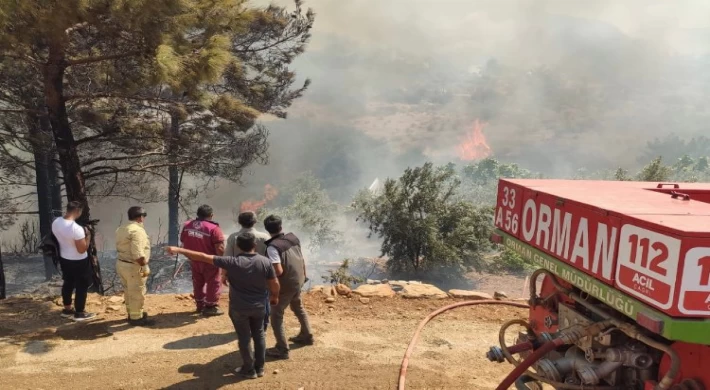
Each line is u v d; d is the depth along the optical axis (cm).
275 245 584
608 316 365
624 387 371
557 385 389
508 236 487
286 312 759
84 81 1183
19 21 772
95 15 819
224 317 746
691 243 276
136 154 1388
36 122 1228
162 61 810
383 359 615
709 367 311
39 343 643
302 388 541
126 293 704
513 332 704
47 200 2092
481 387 555
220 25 955
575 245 374
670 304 283
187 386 542
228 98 1046
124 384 545
